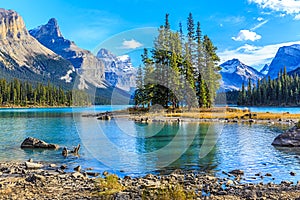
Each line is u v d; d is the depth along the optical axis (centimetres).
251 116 5191
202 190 1203
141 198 1007
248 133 3172
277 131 3347
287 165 1702
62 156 2048
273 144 2430
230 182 1320
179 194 1007
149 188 1152
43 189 1211
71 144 2594
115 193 1100
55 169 1662
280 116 5212
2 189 1208
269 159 1869
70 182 1331
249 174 1505
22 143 2459
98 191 1163
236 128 3644
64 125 4453
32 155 2109
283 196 1095
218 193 1150
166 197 993
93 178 1401
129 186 1241
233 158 1895
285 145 2361
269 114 5750
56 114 7794
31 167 1692
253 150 2181
